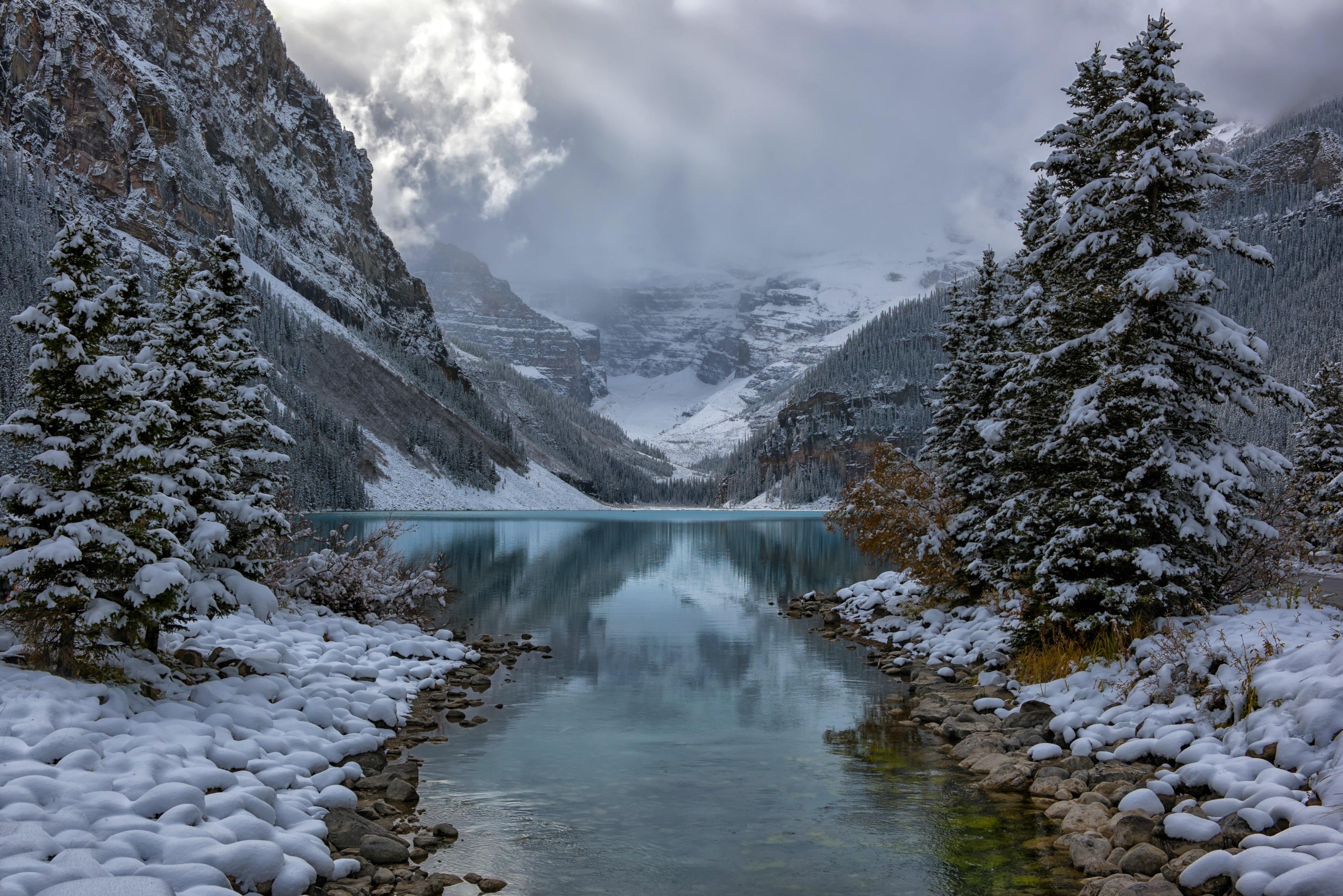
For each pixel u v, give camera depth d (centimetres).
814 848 909
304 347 16062
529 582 3881
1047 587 1664
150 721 1034
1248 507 1496
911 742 1357
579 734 1389
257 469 1761
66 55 15562
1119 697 1295
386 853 853
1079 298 1686
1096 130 1672
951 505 2548
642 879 827
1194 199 1573
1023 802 1062
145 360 1491
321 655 1653
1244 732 1022
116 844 681
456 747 1309
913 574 2625
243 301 1892
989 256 2631
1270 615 1336
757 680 1848
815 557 5775
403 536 6994
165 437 1444
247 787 880
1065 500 1620
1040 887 811
